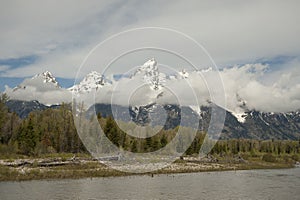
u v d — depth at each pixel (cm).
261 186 4353
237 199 3359
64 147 7531
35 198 3120
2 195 3225
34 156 6731
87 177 4644
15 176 4334
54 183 4056
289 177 5675
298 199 3425
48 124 8350
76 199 3136
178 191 3738
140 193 3522
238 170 7181
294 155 13312
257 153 12250
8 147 6912
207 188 4041
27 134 7331
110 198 3225
